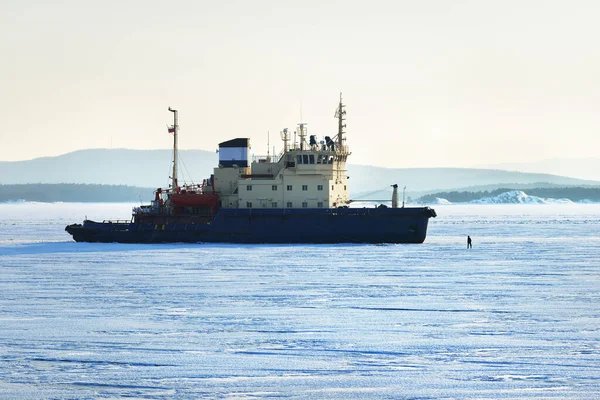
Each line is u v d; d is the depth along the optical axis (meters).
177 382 171.50
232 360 188.12
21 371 179.38
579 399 160.25
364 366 183.12
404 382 171.38
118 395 163.62
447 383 170.38
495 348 198.50
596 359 187.75
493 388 167.00
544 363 184.62
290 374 177.12
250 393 164.50
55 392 165.38
